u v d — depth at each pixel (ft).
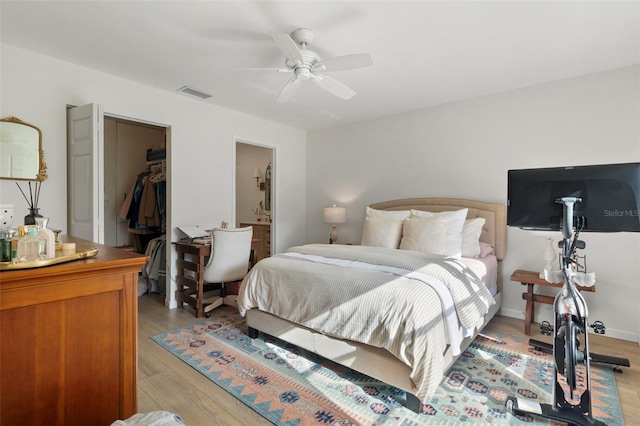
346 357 6.98
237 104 13.10
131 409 3.66
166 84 11.00
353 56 7.14
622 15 6.86
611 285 9.58
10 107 8.43
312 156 17.43
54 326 3.15
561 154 10.40
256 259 13.99
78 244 4.94
